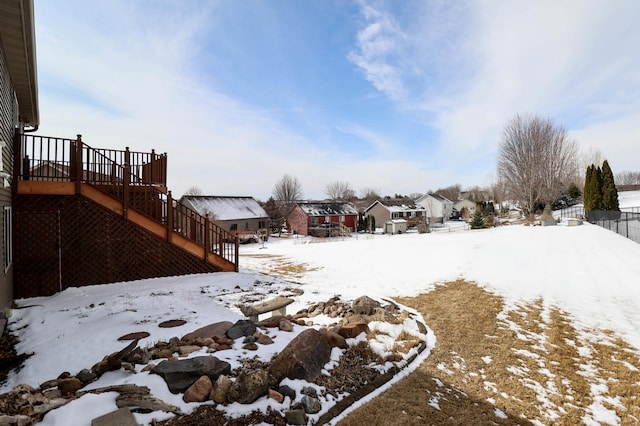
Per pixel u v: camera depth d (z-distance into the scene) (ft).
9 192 21.13
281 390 11.44
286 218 152.35
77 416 8.80
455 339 19.33
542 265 40.29
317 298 26.43
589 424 12.39
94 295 23.54
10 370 12.84
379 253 55.72
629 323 22.09
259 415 10.10
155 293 24.26
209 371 11.28
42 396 9.62
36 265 24.07
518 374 15.70
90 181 26.96
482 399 13.55
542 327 21.50
